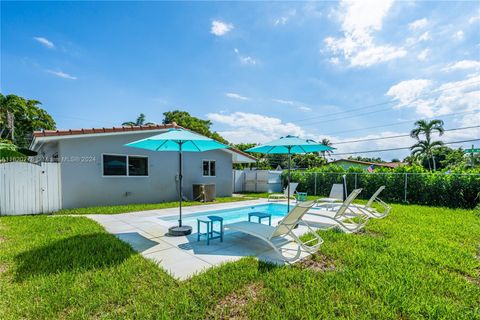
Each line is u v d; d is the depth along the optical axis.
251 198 13.84
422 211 8.70
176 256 4.17
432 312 2.52
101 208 9.23
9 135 24.97
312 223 6.75
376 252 4.27
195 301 2.71
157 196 11.70
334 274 3.38
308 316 2.46
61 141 9.09
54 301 2.67
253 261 3.87
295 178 16.81
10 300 2.69
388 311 2.54
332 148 7.87
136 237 5.35
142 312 2.49
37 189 8.50
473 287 3.09
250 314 2.51
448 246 4.61
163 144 6.26
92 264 3.63
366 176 13.14
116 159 10.41
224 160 14.80
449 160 32.34
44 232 5.56
